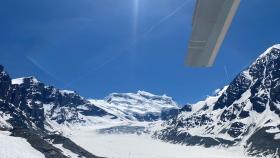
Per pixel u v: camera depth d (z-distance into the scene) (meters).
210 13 7.27
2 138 184.38
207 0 7.12
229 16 7.25
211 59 8.12
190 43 7.92
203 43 7.80
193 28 7.62
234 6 7.10
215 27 7.48
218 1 7.09
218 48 7.86
